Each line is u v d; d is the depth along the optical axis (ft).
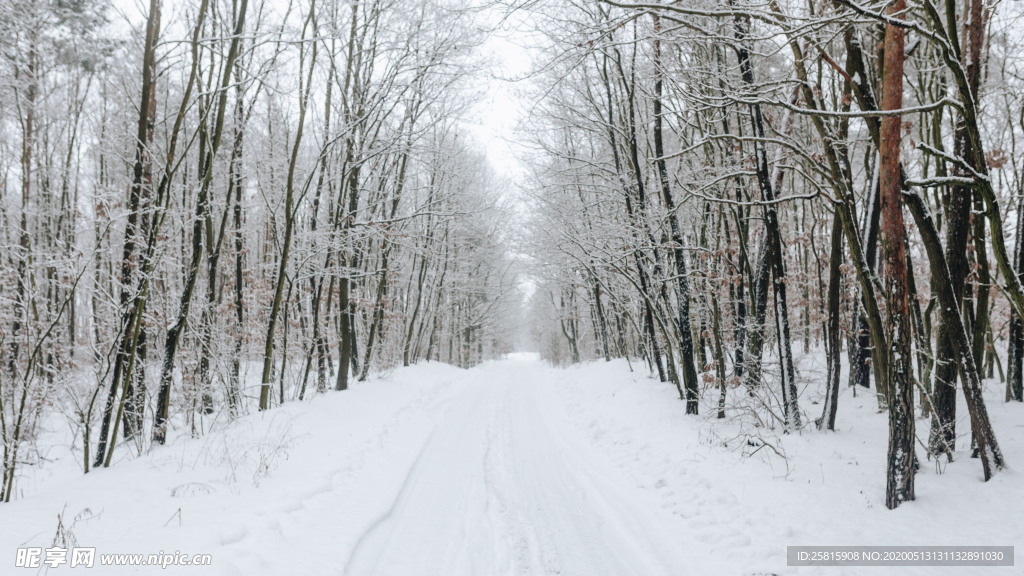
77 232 27.20
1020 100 31.48
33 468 25.67
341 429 31.22
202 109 32.27
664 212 34.99
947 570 13.04
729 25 23.97
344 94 40.16
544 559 15.46
